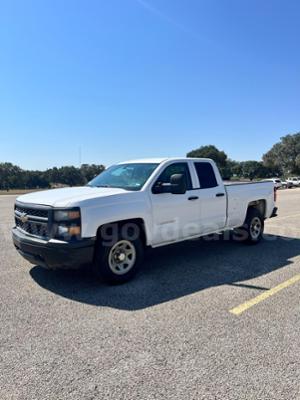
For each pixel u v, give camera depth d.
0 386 2.67
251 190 7.50
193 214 6.10
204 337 3.43
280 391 2.60
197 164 6.44
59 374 2.82
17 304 4.29
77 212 4.49
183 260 6.40
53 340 3.38
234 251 7.12
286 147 103.69
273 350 3.18
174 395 2.55
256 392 2.58
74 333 3.52
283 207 16.33
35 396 2.55
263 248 7.39
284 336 3.45
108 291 4.73
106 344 3.30
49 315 3.96
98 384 2.69
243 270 5.76
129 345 3.28
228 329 3.60
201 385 2.67
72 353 3.14
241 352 3.14
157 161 5.98
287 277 5.38
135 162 6.29
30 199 5.12
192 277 5.37
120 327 3.65
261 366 2.92
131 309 4.12
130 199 5.08
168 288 4.87
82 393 2.58
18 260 6.36
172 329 3.60
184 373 2.82
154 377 2.78
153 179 5.54
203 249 7.29
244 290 4.79
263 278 5.33
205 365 2.94
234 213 7.05
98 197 4.75
